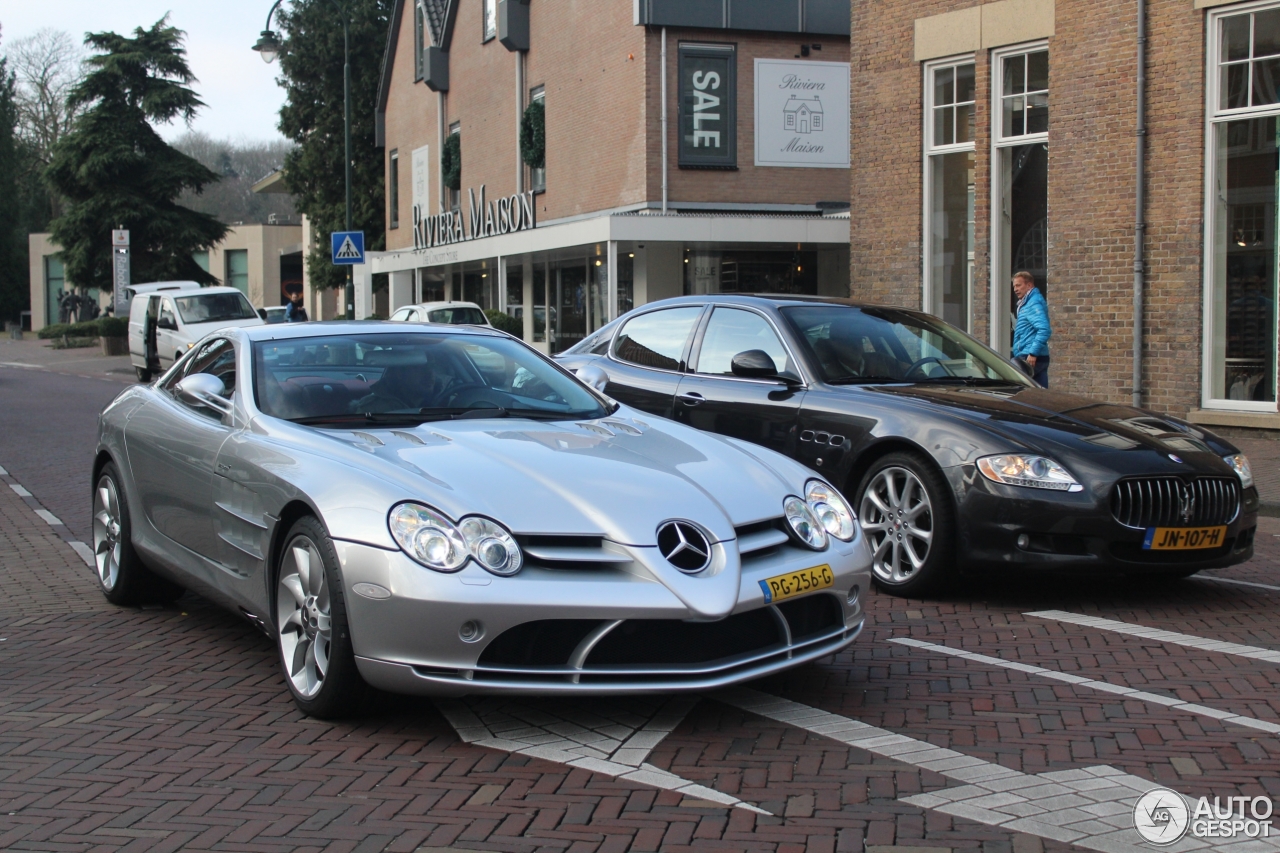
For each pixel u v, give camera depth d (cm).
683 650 404
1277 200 1252
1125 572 601
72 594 664
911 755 402
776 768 389
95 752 409
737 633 414
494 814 353
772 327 737
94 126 4962
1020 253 1494
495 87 3069
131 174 5031
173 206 5097
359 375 530
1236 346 1295
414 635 390
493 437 467
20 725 438
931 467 627
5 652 541
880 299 1653
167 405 586
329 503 416
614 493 420
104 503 641
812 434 679
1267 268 1267
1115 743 414
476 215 3131
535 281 2992
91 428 1680
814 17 2402
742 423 718
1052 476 592
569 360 857
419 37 3641
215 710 453
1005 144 1495
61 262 5031
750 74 2395
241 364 533
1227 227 1295
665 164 2362
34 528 896
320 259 4562
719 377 749
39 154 6956
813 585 429
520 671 392
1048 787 374
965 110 1540
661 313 822
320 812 356
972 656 526
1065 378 1439
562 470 432
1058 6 1418
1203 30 1295
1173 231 1330
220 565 503
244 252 6700
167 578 580
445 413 511
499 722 435
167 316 2500
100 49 5047
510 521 401
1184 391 1330
